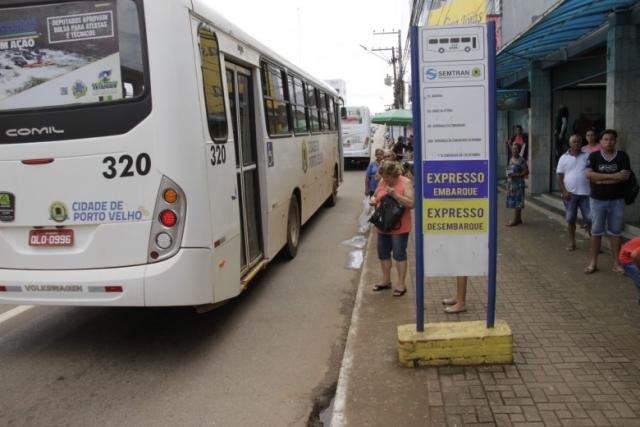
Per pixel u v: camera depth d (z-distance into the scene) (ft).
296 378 15.53
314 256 30.14
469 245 14.75
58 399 14.51
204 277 15.97
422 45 14.20
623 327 16.56
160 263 15.53
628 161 21.36
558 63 38.70
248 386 15.10
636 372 13.75
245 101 22.30
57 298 15.90
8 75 15.79
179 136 15.40
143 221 15.53
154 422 13.28
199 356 17.15
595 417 11.87
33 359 17.12
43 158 15.74
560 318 17.49
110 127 15.47
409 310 19.49
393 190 20.83
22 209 16.02
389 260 22.07
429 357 14.65
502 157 59.82
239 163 20.54
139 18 15.31
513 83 52.06
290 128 28.91
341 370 14.84
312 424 13.24
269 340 18.35
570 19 25.79
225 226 17.61
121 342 18.40
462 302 18.57
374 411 12.72
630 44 26.09
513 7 43.88
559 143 43.50
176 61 15.42
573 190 25.43
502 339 14.42
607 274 21.91
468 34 14.12
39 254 16.06
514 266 23.68
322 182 40.81
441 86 14.32
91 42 15.49
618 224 21.63
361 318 18.93
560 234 29.91
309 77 35.22
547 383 13.41
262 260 23.32
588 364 14.26
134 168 15.46
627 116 26.40
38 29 15.65
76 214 15.78
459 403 12.78
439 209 14.73
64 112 15.58
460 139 14.47
